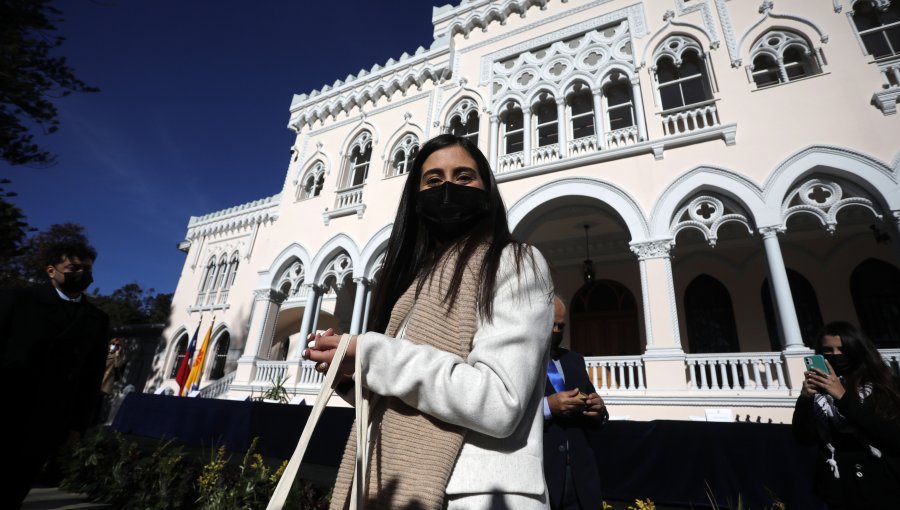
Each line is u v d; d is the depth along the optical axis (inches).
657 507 173.0
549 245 523.5
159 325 823.7
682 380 284.7
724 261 455.2
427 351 37.8
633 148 358.0
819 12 342.0
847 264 406.3
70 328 129.6
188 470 213.6
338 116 604.7
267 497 182.5
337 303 621.6
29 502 212.4
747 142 327.0
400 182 483.2
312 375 442.3
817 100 316.5
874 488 98.4
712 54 367.9
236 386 467.5
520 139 470.9
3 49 378.9
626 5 427.5
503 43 490.3
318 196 551.2
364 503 35.7
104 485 221.6
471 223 56.3
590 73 416.2
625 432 183.9
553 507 106.3
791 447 159.5
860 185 289.3
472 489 35.2
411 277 60.8
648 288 317.4
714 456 168.9
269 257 547.2
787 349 270.5
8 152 422.3
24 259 785.6
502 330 38.4
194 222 908.0
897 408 101.0
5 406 113.5
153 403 315.9
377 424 40.3
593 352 490.9
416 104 524.1
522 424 39.9
